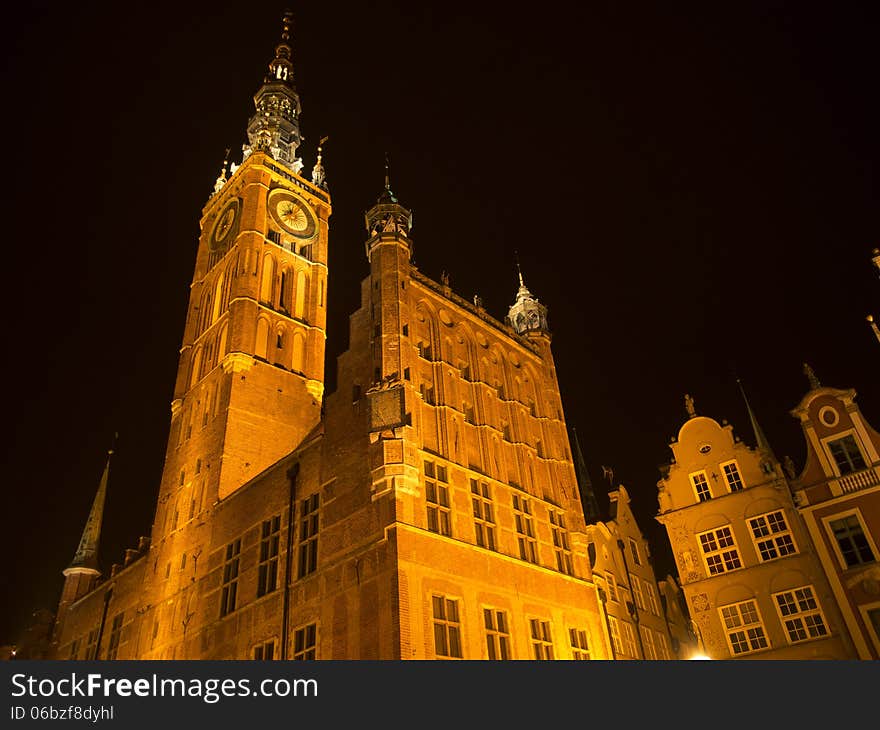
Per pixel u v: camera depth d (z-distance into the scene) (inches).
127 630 1863.9
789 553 1378.0
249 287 2182.6
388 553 1119.0
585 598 1483.8
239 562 1501.0
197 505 1827.0
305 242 2486.5
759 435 1541.6
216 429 1936.5
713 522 1492.4
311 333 2317.9
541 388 1763.0
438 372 1434.5
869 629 1245.1
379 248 1503.4
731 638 1385.3
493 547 1326.3
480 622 1192.8
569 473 1653.5
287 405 2085.4
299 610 1246.9
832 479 1366.9
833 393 1417.3
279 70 3048.7
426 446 1306.6
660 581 1995.6
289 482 1438.2
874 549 1285.7
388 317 1384.1
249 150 2795.3
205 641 1471.5
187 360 2325.3
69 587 2410.2
